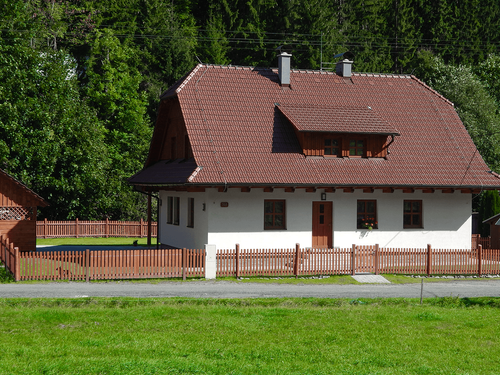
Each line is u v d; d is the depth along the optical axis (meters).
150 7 58.94
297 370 12.21
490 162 49.91
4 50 38.09
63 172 42.00
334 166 28.41
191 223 29.17
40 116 38.84
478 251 27.25
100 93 51.03
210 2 62.94
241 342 14.02
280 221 28.02
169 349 13.30
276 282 23.77
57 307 17.14
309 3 62.09
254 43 59.97
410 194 29.77
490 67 62.84
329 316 16.84
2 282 21.86
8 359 12.38
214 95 29.38
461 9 74.81
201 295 20.19
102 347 13.34
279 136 28.69
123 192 48.47
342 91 32.12
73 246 35.41
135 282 22.77
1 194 29.77
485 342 14.52
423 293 22.02
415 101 32.91
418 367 12.59
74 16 54.84
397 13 70.56
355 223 28.91
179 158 29.94
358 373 12.10
